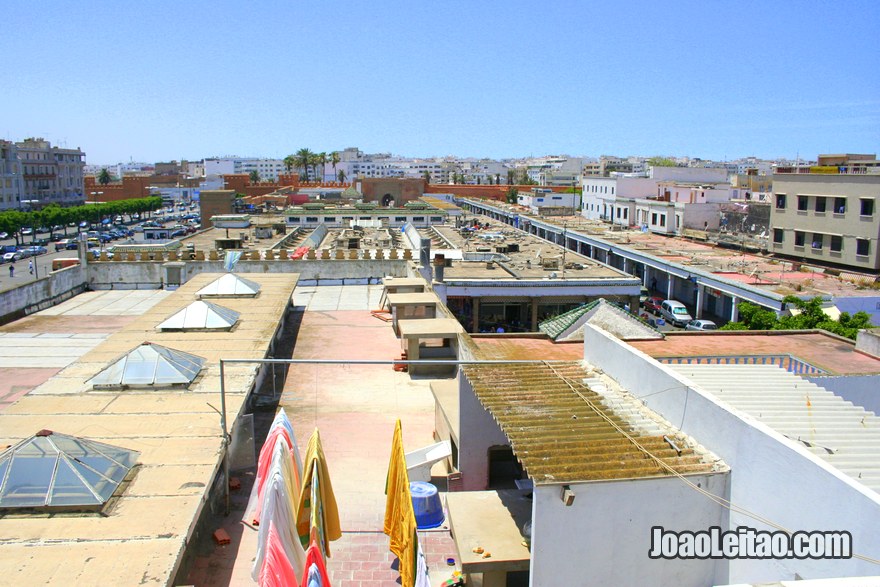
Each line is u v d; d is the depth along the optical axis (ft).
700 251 195.93
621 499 30.42
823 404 38.27
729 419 31.68
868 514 23.99
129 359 53.16
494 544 36.99
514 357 61.67
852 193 159.53
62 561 29.37
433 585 38.58
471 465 48.80
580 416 37.29
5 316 90.68
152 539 31.40
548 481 29.86
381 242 183.42
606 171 630.74
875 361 64.34
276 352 79.20
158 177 583.99
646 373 39.24
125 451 39.42
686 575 31.53
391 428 60.29
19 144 417.28
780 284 139.64
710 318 169.37
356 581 38.75
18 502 33.42
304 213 238.89
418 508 45.06
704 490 31.22
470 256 166.09
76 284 110.01
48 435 37.01
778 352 66.54
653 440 34.24
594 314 70.69
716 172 316.19
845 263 162.20
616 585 31.01
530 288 139.03
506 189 424.46
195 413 46.96
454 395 56.95
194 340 65.98
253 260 115.03
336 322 93.15
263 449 41.91
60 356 77.25
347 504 46.85
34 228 319.27
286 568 32.71
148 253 118.83
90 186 479.82
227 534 41.14
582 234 240.94
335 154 512.22
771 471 28.84
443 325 74.43
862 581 21.31
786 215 180.96
